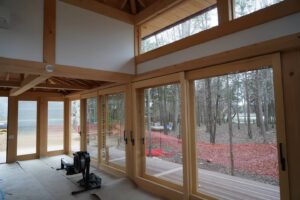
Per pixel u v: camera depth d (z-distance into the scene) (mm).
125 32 4469
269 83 2633
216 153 3201
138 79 4359
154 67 4102
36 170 5719
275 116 2436
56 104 7840
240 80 2939
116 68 4250
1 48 2922
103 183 4562
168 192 3678
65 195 3994
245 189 2850
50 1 3443
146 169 4383
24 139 7098
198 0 3521
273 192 2572
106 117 5676
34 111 7367
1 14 2705
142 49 4730
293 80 2320
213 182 3199
